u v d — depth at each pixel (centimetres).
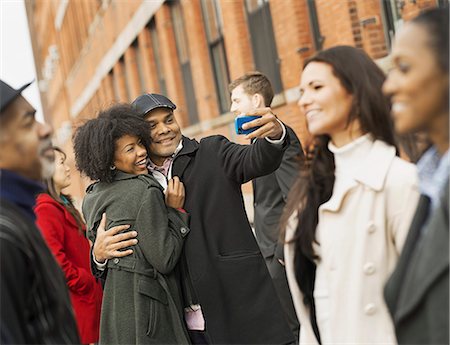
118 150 402
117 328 396
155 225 389
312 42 928
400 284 234
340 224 273
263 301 390
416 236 235
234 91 516
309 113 278
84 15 2975
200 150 405
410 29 226
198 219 395
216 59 1395
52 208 467
